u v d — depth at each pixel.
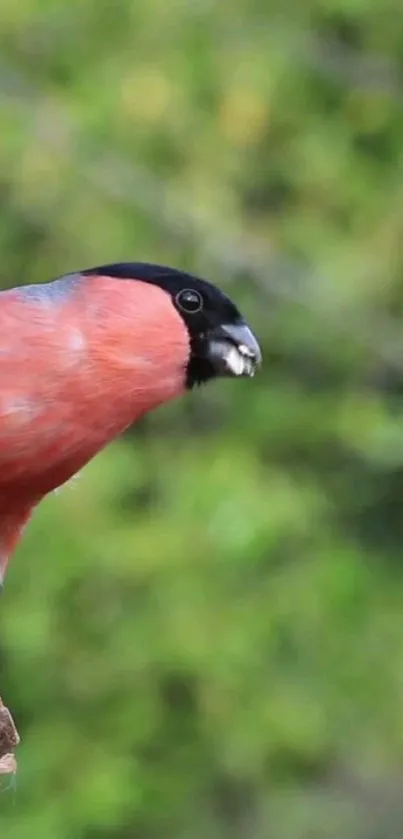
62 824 12.48
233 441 13.55
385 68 13.83
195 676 12.91
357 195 13.64
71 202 13.51
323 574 13.27
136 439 13.66
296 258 13.70
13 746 7.01
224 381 13.85
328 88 13.70
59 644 12.94
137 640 12.91
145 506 13.22
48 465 6.77
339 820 13.22
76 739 12.87
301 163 13.57
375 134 13.81
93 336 6.74
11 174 13.50
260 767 13.05
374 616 13.55
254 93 13.39
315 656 13.27
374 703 13.39
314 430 13.72
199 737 12.95
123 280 6.87
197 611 12.94
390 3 13.73
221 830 12.98
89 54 13.70
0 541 7.02
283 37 13.55
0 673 13.05
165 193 13.52
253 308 13.84
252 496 12.93
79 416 6.74
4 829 12.53
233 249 13.55
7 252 13.62
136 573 12.86
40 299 6.74
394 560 13.98
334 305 13.69
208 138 13.50
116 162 13.51
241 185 13.65
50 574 12.84
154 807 12.84
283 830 13.15
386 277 13.62
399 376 14.02
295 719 13.01
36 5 13.71
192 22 13.48
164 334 6.85
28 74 13.77
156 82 13.39
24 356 6.62
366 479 14.04
